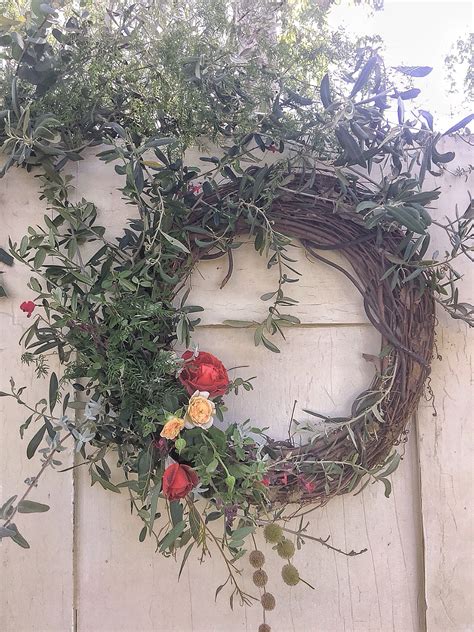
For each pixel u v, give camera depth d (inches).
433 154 43.8
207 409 39.6
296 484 44.9
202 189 45.4
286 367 48.3
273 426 47.9
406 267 44.8
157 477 41.2
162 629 47.9
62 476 47.4
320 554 48.2
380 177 47.4
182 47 42.9
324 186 45.8
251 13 43.4
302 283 48.0
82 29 42.6
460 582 47.4
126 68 43.6
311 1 44.4
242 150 45.1
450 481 47.6
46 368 47.4
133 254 44.2
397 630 47.9
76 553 47.9
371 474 44.6
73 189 47.1
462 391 47.6
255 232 46.3
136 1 43.3
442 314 47.6
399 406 45.1
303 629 48.0
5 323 47.6
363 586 48.1
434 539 47.4
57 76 42.2
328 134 43.7
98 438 43.2
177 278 43.4
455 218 47.8
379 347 48.0
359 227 45.6
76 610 47.8
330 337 48.4
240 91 43.6
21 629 47.2
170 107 43.6
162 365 41.4
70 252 43.2
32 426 47.5
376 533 48.2
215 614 48.0
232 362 48.1
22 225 47.4
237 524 46.9
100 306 43.8
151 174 46.3
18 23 41.0
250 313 47.8
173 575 48.1
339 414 47.9
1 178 47.5
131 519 48.0
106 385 41.9
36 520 47.4
